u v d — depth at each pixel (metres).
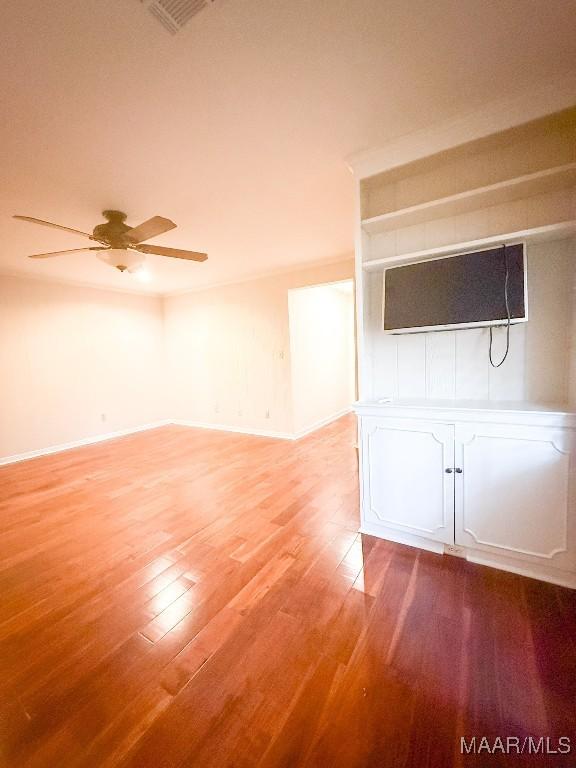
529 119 1.57
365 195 2.12
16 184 2.11
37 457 4.12
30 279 4.16
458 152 1.82
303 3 1.08
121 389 5.19
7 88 1.34
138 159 1.89
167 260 3.85
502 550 1.74
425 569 1.80
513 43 1.26
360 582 1.72
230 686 1.20
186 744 1.02
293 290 4.52
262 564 1.90
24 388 4.10
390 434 1.99
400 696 1.14
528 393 1.88
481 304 1.77
